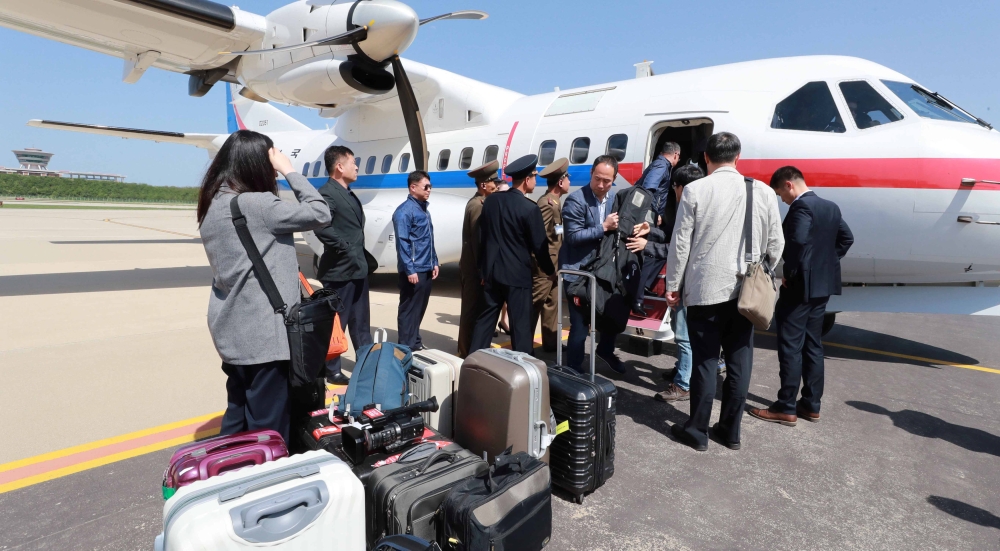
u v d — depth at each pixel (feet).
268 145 6.90
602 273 10.43
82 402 11.97
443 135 25.91
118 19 21.86
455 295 26.20
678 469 9.23
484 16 23.43
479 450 7.81
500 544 5.76
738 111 16.79
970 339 19.01
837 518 7.77
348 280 12.48
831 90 15.79
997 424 11.23
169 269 33.68
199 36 23.59
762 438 10.50
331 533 5.35
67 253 40.91
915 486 8.70
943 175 13.85
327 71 23.35
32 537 7.15
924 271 15.03
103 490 8.37
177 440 10.17
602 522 7.64
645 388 13.26
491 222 10.66
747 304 8.75
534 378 7.46
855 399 12.67
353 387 7.97
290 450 8.30
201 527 4.66
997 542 7.23
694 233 9.48
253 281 6.48
